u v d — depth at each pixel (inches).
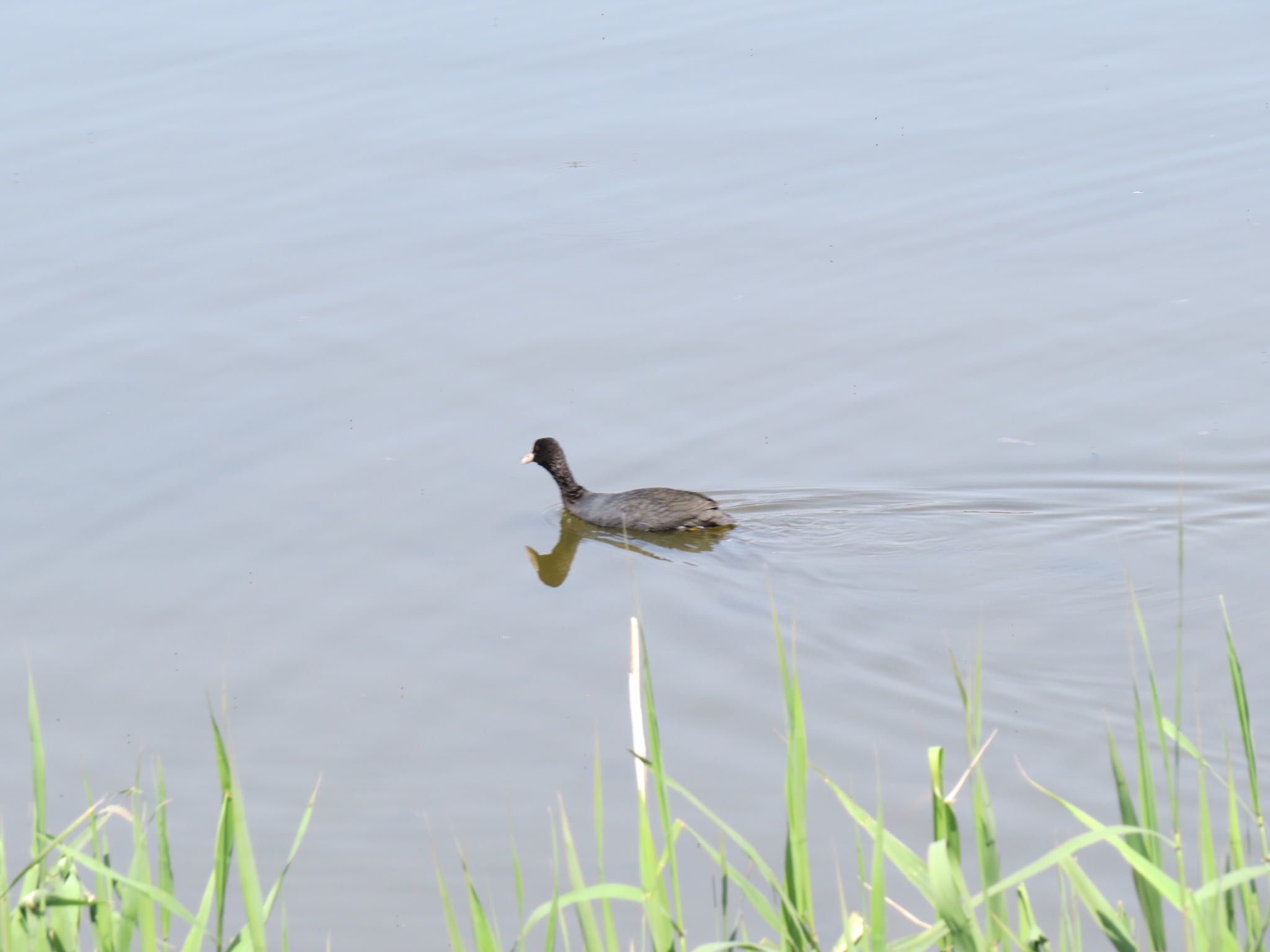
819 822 428.8
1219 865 385.7
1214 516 622.2
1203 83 1070.4
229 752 482.3
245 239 903.1
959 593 576.7
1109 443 677.3
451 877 417.1
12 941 249.4
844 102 1067.3
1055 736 467.2
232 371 766.5
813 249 876.6
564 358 777.6
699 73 1125.1
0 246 888.3
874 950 234.8
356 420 725.3
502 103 1081.4
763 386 746.2
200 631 562.9
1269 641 518.6
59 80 1129.4
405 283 852.0
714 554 623.2
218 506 655.1
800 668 521.7
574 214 924.0
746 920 391.2
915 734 473.7
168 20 1253.1
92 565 609.9
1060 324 782.5
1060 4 1255.5
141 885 241.4
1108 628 541.0
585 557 628.4
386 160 1001.5
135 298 834.8
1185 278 818.8
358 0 1298.0
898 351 767.7
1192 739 459.2
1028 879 396.2
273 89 1109.1
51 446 699.4
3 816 451.2
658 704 502.9
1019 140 996.6
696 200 941.2
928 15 1234.6
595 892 239.5
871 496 658.2
